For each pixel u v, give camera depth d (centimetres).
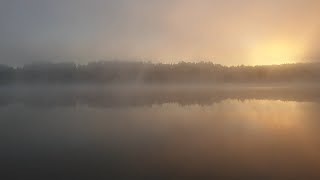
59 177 1320
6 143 1869
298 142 1775
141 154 1617
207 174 1340
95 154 1633
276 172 1341
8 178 1319
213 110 3173
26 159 1555
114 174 1353
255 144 1762
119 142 1858
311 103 3662
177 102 4062
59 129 2266
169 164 1464
